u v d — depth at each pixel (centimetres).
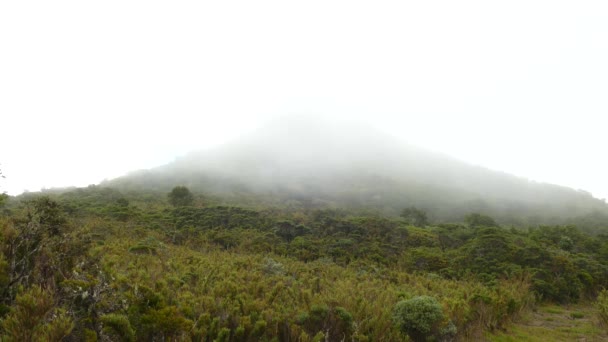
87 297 631
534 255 2289
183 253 2059
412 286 1802
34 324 523
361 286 1534
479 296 1282
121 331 608
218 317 781
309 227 3725
